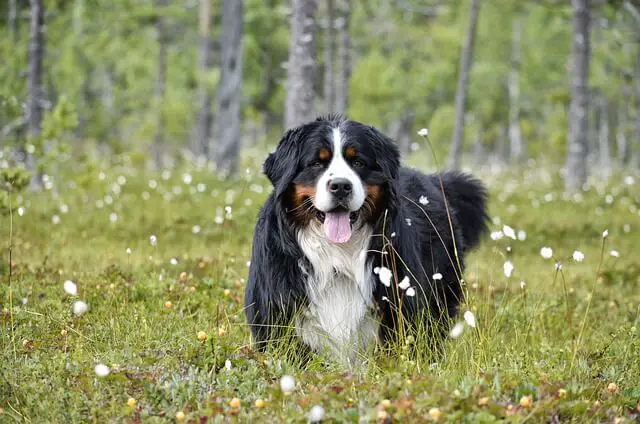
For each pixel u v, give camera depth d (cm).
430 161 3709
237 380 417
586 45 1814
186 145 3856
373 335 488
